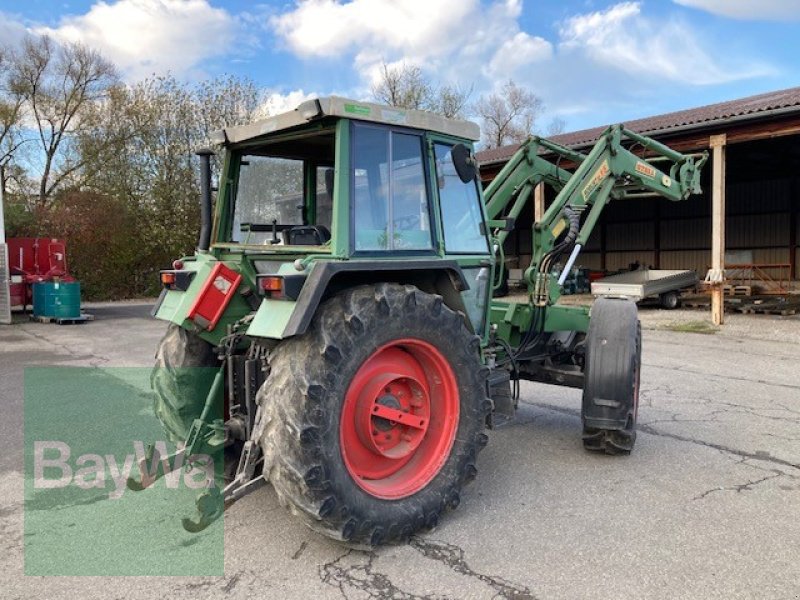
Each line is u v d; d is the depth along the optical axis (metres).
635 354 4.50
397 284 3.35
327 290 3.28
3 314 13.61
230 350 3.58
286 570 3.00
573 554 3.12
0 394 6.72
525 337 5.04
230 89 23.08
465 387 3.54
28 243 15.70
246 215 4.22
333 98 3.14
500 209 5.32
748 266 18.11
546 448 4.82
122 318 14.88
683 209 20.66
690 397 6.44
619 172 5.86
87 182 22.44
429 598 2.75
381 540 3.13
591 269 22.80
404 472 3.44
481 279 4.20
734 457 4.55
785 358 8.71
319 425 2.91
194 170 22.47
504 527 3.43
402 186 3.55
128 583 2.90
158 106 22.50
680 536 3.30
